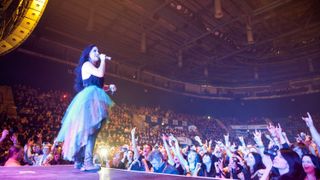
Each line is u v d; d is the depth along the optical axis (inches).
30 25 297.4
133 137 268.5
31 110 689.6
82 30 812.6
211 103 1451.8
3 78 751.7
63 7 684.7
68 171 93.2
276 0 692.1
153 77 1253.1
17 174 81.8
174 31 852.0
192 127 1227.2
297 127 1222.9
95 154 445.7
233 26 844.6
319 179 133.7
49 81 856.9
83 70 106.1
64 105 789.2
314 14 775.7
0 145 442.3
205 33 858.1
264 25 843.4
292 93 1302.9
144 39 811.4
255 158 210.4
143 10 718.5
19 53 758.5
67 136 95.4
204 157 251.6
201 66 1168.8
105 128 800.3
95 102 98.4
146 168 248.1
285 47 1000.9
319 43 960.9
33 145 373.4
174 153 251.4
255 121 1382.9
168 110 1295.5
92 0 654.5
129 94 1146.0
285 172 142.0
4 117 590.6
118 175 84.3
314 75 1264.8
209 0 694.5
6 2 291.3
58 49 869.2
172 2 692.7
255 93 1417.3
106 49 962.1
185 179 76.7
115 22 778.8
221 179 76.7
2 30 298.0
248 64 1170.0
